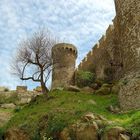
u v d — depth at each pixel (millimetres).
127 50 25656
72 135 19156
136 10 25609
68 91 32875
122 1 27188
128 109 22891
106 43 37281
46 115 23156
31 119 24844
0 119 31422
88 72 37625
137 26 25156
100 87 32812
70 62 43531
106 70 35375
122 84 24344
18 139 22484
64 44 43938
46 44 40875
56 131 20422
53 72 43000
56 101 29641
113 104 25297
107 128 17531
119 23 27781
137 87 22891
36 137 21375
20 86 50938
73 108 24078
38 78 38656
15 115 30562
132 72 24219
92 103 26344
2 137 24000
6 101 46906
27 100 46531
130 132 16859
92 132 18078
